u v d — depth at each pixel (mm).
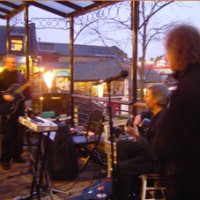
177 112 1623
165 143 1663
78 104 5656
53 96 5441
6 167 4324
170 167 1738
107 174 4023
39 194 3182
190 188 1685
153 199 2674
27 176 4082
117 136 3289
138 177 2830
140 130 2988
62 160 3934
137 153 3051
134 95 4223
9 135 4320
